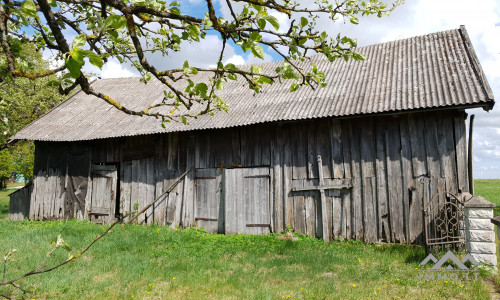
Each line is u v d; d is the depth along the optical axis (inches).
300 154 421.7
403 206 366.3
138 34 102.1
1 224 514.0
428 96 351.3
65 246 68.5
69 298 222.7
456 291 226.7
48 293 231.6
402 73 414.0
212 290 235.8
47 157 571.2
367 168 386.9
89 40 89.3
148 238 396.5
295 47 74.3
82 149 553.6
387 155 378.6
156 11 78.5
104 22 62.6
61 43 75.0
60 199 553.6
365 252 338.3
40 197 562.9
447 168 353.4
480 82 345.4
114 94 611.5
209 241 394.9
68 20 92.8
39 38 95.7
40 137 512.4
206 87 81.0
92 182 541.6
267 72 524.1
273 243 376.2
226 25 77.9
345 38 78.0
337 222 394.3
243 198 443.5
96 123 532.1
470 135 356.2
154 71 88.1
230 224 444.5
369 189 383.6
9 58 76.5
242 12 78.2
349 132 399.9
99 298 220.7
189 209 475.8
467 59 393.7
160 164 503.2
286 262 303.7
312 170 412.5
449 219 341.4
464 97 330.0
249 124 407.8
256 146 447.8
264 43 78.1
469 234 275.3
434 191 355.6
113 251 345.1
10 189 1480.1
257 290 231.8
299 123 426.9
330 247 360.8
